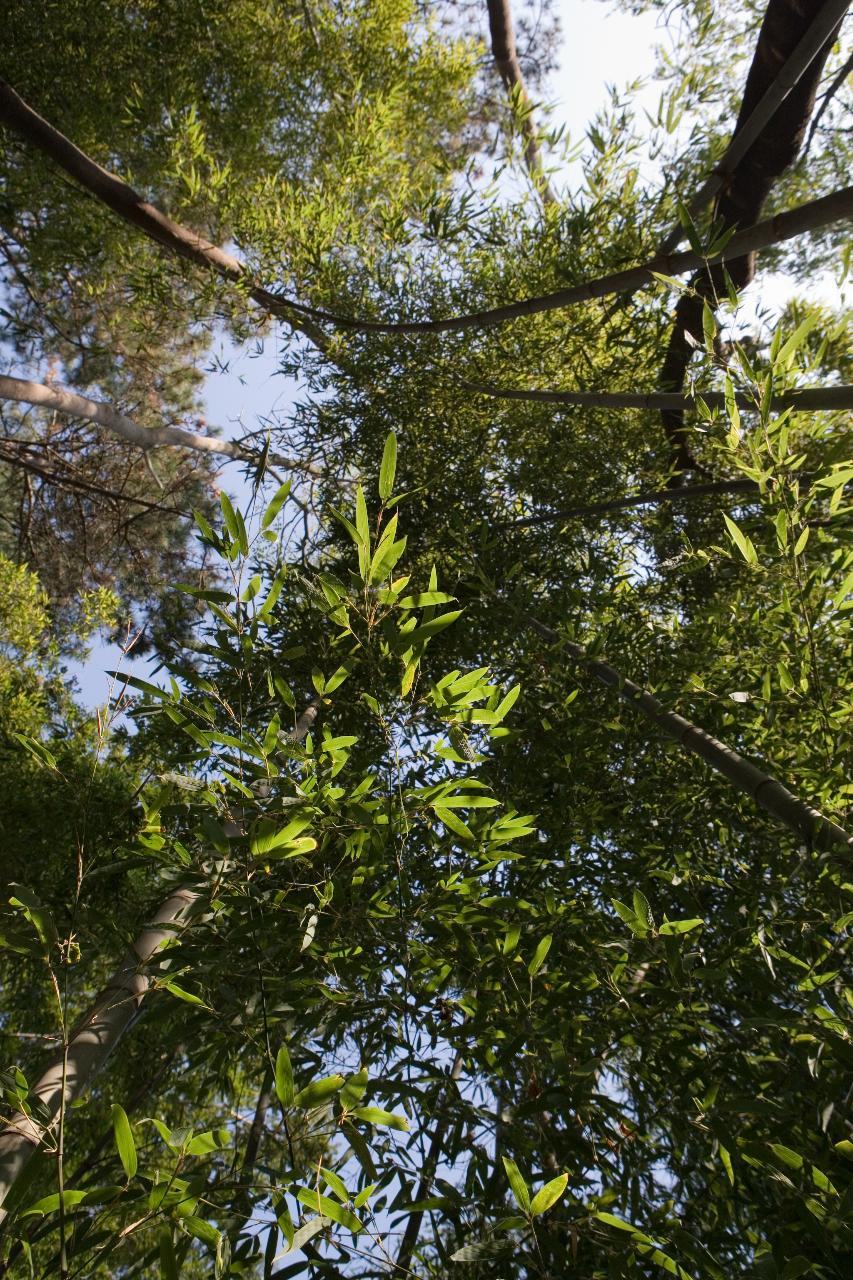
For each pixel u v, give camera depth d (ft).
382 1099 5.69
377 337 14.62
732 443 6.98
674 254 8.75
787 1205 4.87
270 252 14.75
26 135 13.38
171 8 18.97
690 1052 5.91
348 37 20.15
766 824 8.51
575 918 7.18
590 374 15.05
